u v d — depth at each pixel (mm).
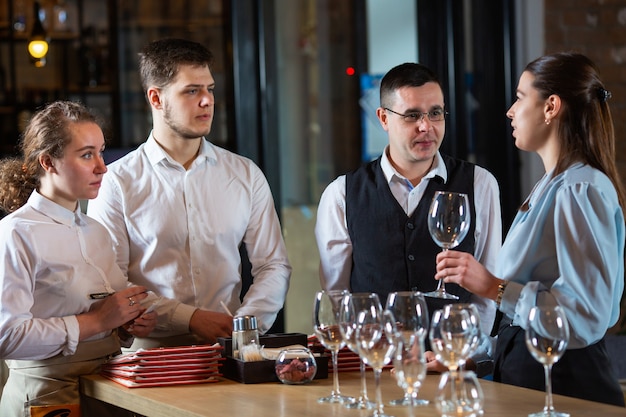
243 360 3102
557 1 6383
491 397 2707
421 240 3693
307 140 6066
